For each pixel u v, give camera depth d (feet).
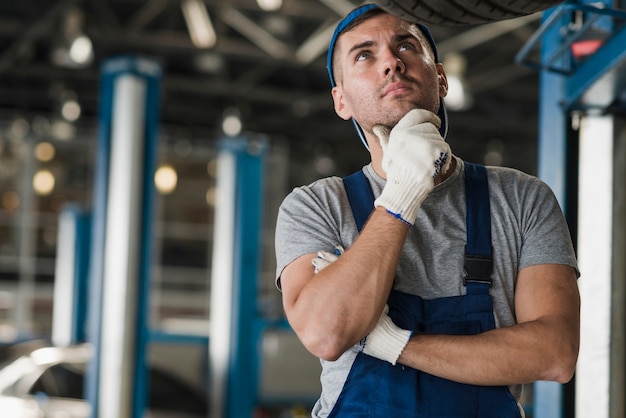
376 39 6.32
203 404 30.81
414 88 6.23
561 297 6.05
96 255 21.08
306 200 6.45
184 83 53.72
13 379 25.80
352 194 6.40
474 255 6.06
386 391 5.82
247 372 30.71
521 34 40.19
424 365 5.79
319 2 39.52
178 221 67.36
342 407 5.90
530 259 6.17
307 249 6.25
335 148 67.67
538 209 6.29
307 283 5.86
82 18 43.09
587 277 10.27
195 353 33.53
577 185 10.43
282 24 43.78
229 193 30.96
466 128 64.28
